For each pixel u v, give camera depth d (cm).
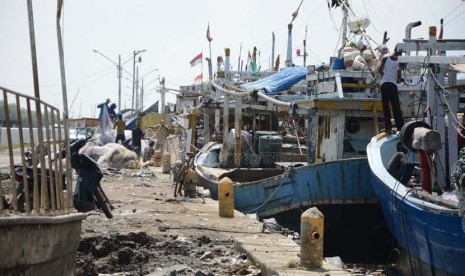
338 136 2606
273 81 3956
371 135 2639
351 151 2627
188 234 1822
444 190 1980
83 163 1702
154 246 1625
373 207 2344
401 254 1920
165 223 2003
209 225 2012
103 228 1811
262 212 2511
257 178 3069
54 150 1089
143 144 6419
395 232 1953
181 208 2448
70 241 1122
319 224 1347
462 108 2450
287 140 3891
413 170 2169
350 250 2408
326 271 1313
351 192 2344
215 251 1631
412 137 1881
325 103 2577
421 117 2566
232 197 2248
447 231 1529
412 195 1753
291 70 4128
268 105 3678
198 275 1318
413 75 2734
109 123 5262
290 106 2856
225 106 3622
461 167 1345
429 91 1995
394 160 2089
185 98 6431
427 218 1614
